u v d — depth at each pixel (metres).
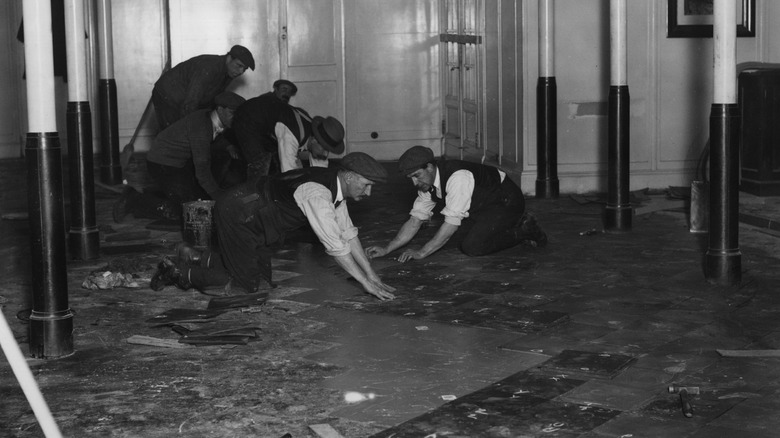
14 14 12.95
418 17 12.80
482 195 7.07
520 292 6.08
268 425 3.95
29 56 4.71
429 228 8.25
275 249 7.50
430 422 3.93
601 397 4.20
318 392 4.32
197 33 12.87
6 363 4.78
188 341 5.04
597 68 10.07
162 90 10.00
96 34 13.05
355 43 12.78
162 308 5.81
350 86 12.82
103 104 11.10
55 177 4.81
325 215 5.63
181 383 4.45
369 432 3.86
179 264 6.20
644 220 8.58
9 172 11.90
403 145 12.97
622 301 5.84
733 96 6.06
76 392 4.35
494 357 4.80
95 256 7.26
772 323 5.34
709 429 3.84
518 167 10.24
